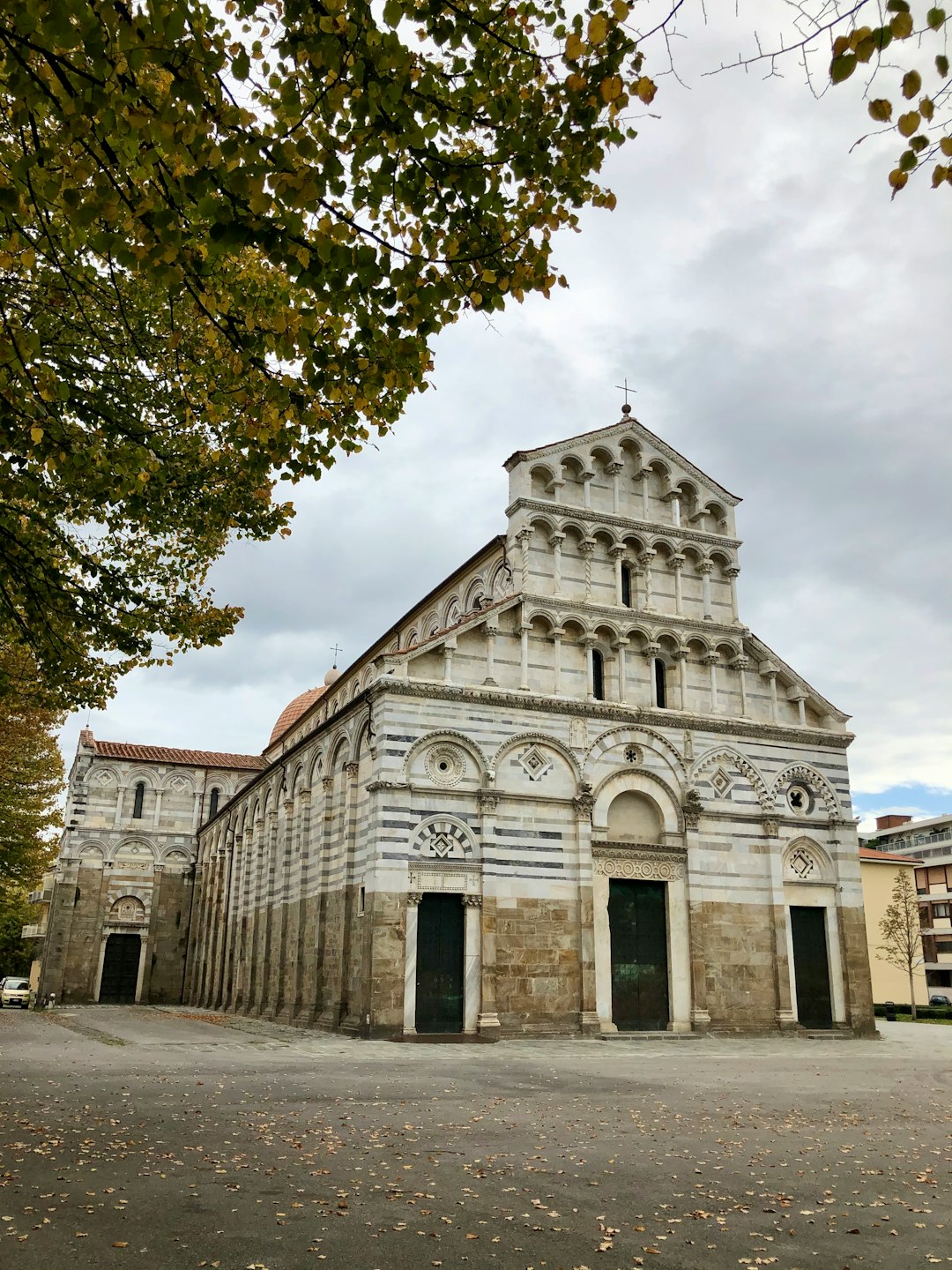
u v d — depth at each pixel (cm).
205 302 1330
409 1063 2853
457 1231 1120
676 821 4297
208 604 2450
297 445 1557
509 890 3872
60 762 5016
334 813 4394
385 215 1326
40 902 9244
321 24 1055
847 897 4575
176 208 1128
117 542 2330
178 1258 1003
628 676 4372
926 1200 1334
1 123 1339
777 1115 2023
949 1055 3578
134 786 7956
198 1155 1458
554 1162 1490
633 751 4272
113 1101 1964
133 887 7731
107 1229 1091
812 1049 3747
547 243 1338
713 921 4272
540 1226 1148
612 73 1181
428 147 1225
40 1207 1162
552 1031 3812
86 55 1025
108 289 1736
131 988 7556
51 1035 3841
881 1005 7331
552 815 4028
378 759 3816
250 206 1091
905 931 7869
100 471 1750
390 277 1241
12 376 1406
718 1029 4153
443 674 4028
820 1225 1196
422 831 3800
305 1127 1716
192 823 7988
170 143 1001
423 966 3709
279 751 7431
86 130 1018
